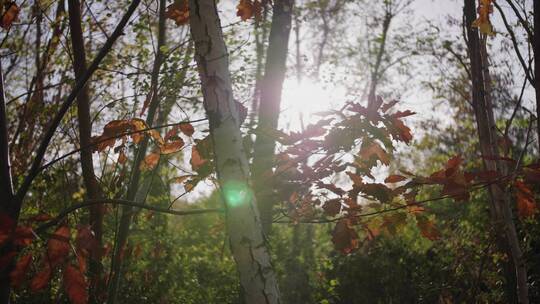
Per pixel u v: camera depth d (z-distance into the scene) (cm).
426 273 916
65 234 225
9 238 219
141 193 541
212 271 972
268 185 317
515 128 1026
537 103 427
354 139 302
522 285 598
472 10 597
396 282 981
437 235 325
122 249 464
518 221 738
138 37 521
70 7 434
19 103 571
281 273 1005
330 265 1002
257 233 270
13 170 514
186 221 1232
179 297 852
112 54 554
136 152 456
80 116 432
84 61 434
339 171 313
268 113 611
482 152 584
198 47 281
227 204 271
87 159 432
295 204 327
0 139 283
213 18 282
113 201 268
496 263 751
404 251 1007
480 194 912
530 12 535
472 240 881
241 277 268
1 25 332
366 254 1031
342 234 326
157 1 369
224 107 276
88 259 414
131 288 773
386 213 329
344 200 319
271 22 650
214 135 276
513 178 280
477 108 591
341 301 1027
